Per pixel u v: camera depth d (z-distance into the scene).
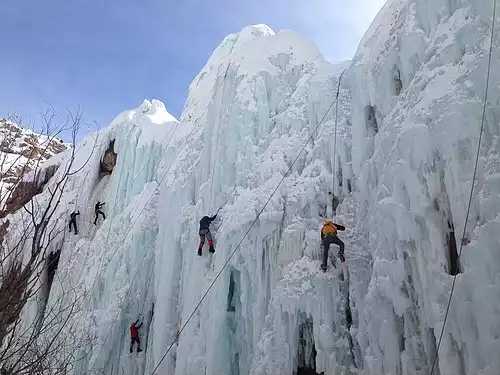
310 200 9.35
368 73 9.22
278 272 9.09
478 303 5.35
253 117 11.80
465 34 6.81
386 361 6.57
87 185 20.36
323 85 10.66
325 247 8.15
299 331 8.36
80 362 12.80
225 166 11.69
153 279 14.15
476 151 6.03
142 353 13.16
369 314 6.96
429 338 6.12
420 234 6.46
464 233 5.82
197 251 11.43
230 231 10.09
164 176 15.49
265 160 10.87
